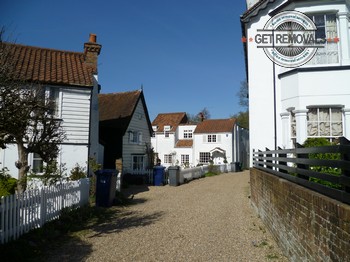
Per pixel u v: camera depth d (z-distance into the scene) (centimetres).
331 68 1016
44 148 827
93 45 1689
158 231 772
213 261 557
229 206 1140
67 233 741
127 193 1541
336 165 365
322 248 377
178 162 3922
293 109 1064
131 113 2327
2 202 613
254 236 720
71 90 1484
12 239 627
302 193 459
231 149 3841
